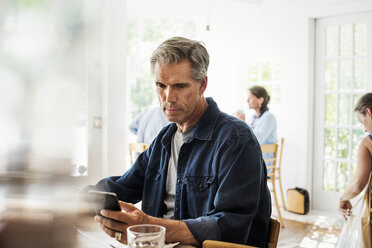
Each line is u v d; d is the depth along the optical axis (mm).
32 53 197
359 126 3939
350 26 3965
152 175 1403
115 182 1463
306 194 4113
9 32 193
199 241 1001
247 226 1073
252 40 4730
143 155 1452
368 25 3824
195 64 1132
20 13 194
